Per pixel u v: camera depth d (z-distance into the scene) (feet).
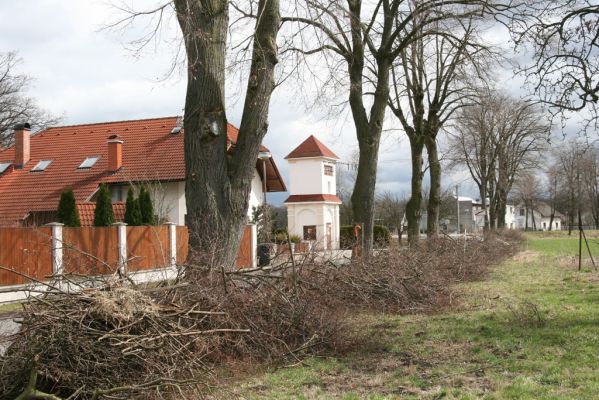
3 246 52.37
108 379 20.17
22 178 112.37
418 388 22.65
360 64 62.80
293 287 30.78
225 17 38.24
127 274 24.34
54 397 18.71
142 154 111.55
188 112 37.65
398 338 31.71
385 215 170.71
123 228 63.82
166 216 94.73
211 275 27.78
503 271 71.82
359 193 63.62
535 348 28.50
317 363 26.89
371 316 37.96
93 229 60.85
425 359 27.25
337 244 51.88
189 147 37.63
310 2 44.98
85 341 19.99
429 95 87.20
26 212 102.22
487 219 149.38
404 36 69.00
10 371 19.74
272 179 128.36
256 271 31.83
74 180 108.58
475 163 145.69
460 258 62.39
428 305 40.73
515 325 34.40
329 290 35.40
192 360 21.99
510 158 150.00
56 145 120.67
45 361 19.70
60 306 20.70
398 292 40.37
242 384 23.53
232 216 37.68
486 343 29.96
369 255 45.14
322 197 150.20
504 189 159.63
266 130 39.06
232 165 38.50
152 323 21.50
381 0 65.26
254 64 38.99
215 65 37.45
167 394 20.94
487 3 54.95
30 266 53.93
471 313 39.37
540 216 441.68
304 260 35.12
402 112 85.76
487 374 24.31
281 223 161.38
